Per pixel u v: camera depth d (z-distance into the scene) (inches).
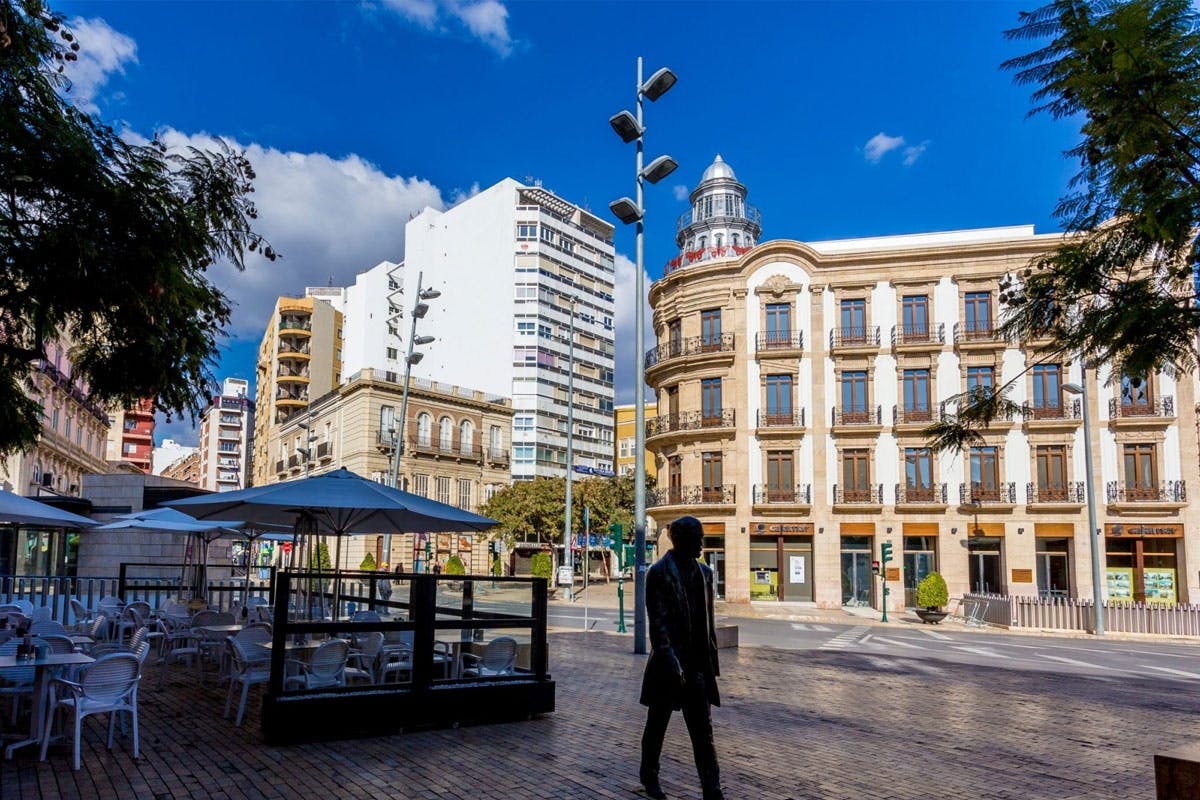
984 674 581.3
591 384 3321.9
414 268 3314.5
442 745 301.7
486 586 360.5
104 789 240.8
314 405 2396.7
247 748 291.0
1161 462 1369.3
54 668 314.8
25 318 292.0
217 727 325.4
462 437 2285.9
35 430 312.5
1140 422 1376.7
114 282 275.9
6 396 297.6
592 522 1988.2
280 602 305.1
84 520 451.2
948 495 1428.4
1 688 312.5
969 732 354.6
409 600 335.6
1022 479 1408.7
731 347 1530.5
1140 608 1121.4
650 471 2827.3
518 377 3046.3
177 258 300.7
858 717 382.0
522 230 3125.0
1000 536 1406.3
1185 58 238.4
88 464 2082.9
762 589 1476.4
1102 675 631.8
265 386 3639.3
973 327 1450.5
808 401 1488.7
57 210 269.1
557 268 3203.7
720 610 1334.9
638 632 617.6
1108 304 268.5
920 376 1465.3
